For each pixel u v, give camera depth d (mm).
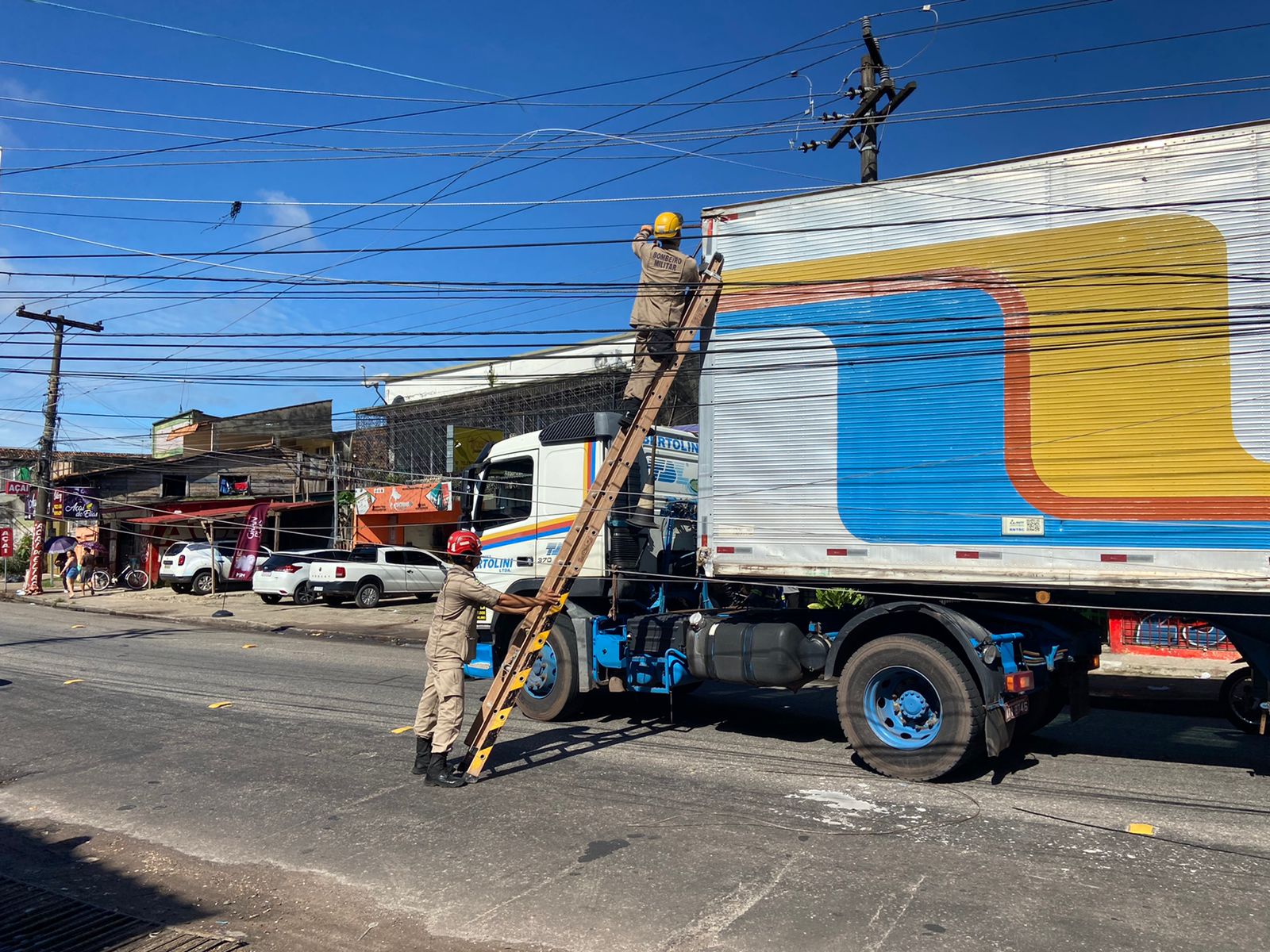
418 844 5379
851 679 7004
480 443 20500
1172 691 10656
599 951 3961
